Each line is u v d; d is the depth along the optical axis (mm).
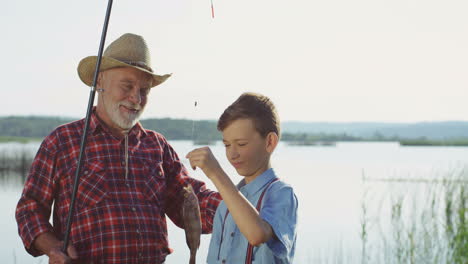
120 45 2936
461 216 5785
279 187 1961
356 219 9867
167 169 3188
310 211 10992
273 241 1857
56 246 2619
